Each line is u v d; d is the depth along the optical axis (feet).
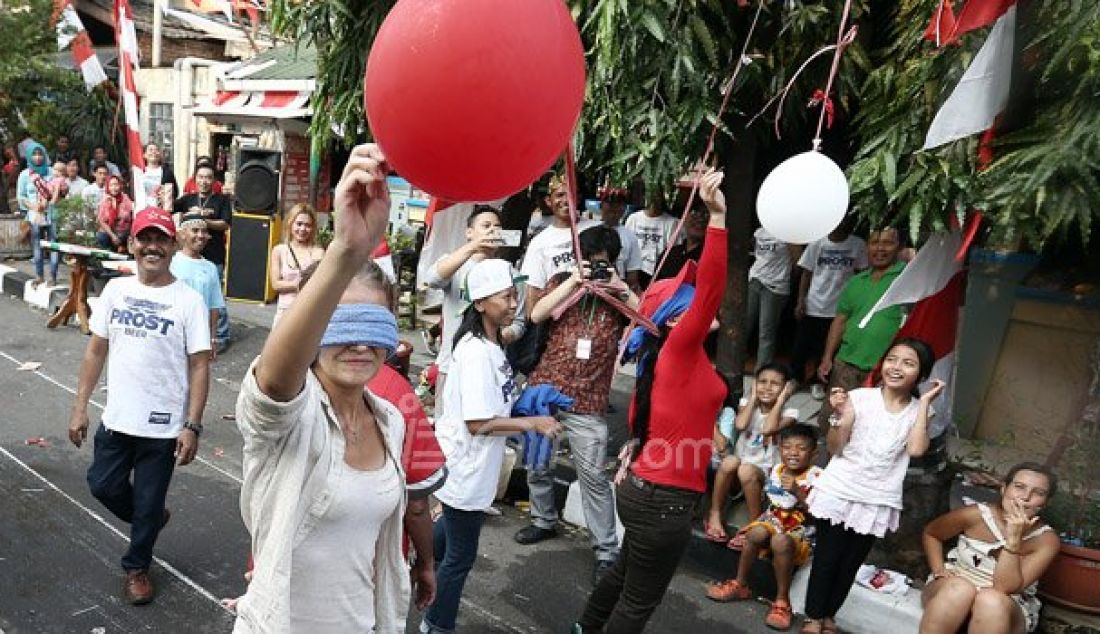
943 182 10.73
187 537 14.67
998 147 10.35
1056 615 11.94
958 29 9.61
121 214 31.12
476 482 10.61
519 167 4.45
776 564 13.32
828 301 22.49
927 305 13.58
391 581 6.89
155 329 12.01
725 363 15.35
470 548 10.87
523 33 4.13
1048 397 18.45
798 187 7.14
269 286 32.50
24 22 42.78
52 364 24.07
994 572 11.05
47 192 32.22
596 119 12.02
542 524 15.44
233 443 19.13
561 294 13.12
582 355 13.28
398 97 4.16
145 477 12.25
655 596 10.32
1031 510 10.88
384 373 8.53
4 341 26.08
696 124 11.63
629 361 11.14
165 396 12.17
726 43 12.85
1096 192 8.94
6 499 15.53
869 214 12.05
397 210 31.45
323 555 6.24
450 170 4.37
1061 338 18.24
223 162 39.40
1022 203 9.32
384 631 6.90
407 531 8.54
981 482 15.75
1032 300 18.49
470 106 4.09
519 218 21.75
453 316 14.94
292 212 20.13
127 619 12.12
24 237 39.01
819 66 12.95
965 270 13.52
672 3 11.19
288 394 5.47
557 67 4.30
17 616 11.98
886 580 13.23
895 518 11.96
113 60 48.49
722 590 13.87
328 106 15.52
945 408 13.84
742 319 15.31
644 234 23.11
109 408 12.17
